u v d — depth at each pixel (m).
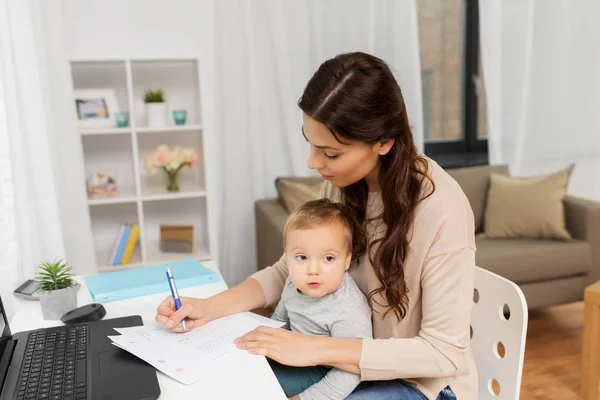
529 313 2.87
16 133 1.76
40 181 2.03
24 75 1.95
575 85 3.52
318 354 1.02
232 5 2.93
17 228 1.75
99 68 2.82
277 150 3.19
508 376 1.16
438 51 3.77
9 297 1.44
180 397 0.87
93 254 2.68
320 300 1.15
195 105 3.01
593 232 2.70
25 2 1.93
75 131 2.57
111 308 1.27
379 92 1.00
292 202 2.81
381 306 1.16
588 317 2.02
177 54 2.93
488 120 3.47
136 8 2.83
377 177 1.16
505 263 2.54
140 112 2.94
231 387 0.90
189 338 1.08
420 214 1.08
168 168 2.79
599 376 2.03
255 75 3.04
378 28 3.18
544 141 3.59
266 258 2.88
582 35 3.46
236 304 1.24
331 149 1.03
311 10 3.03
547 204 2.77
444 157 3.82
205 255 2.92
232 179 3.11
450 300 1.06
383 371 1.03
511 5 3.36
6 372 0.93
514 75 3.45
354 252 1.19
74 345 1.04
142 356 0.98
